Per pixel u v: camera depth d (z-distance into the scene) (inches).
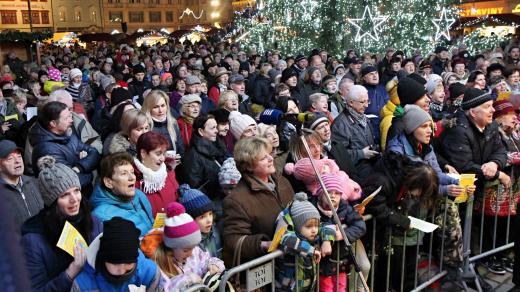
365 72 278.2
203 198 115.1
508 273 166.4
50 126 151.0
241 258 109.1
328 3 637.9
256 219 114.3
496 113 174.1
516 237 127.6
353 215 119.7
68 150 152.0
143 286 88.0
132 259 83.2
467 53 547.5
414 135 139.3
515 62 447.8
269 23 700.0
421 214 134.0
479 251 162.4
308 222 103.6
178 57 663.1
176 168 160.2
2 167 123.4
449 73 313.4
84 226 97.8
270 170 117.1
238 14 781.3
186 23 2461.9
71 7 2196.1
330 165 128.8
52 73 357.4
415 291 136.3
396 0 618.5
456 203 142.4
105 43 1435.8
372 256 129.0
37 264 87.0
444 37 660.1
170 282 92.6
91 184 157.6
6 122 220.1
